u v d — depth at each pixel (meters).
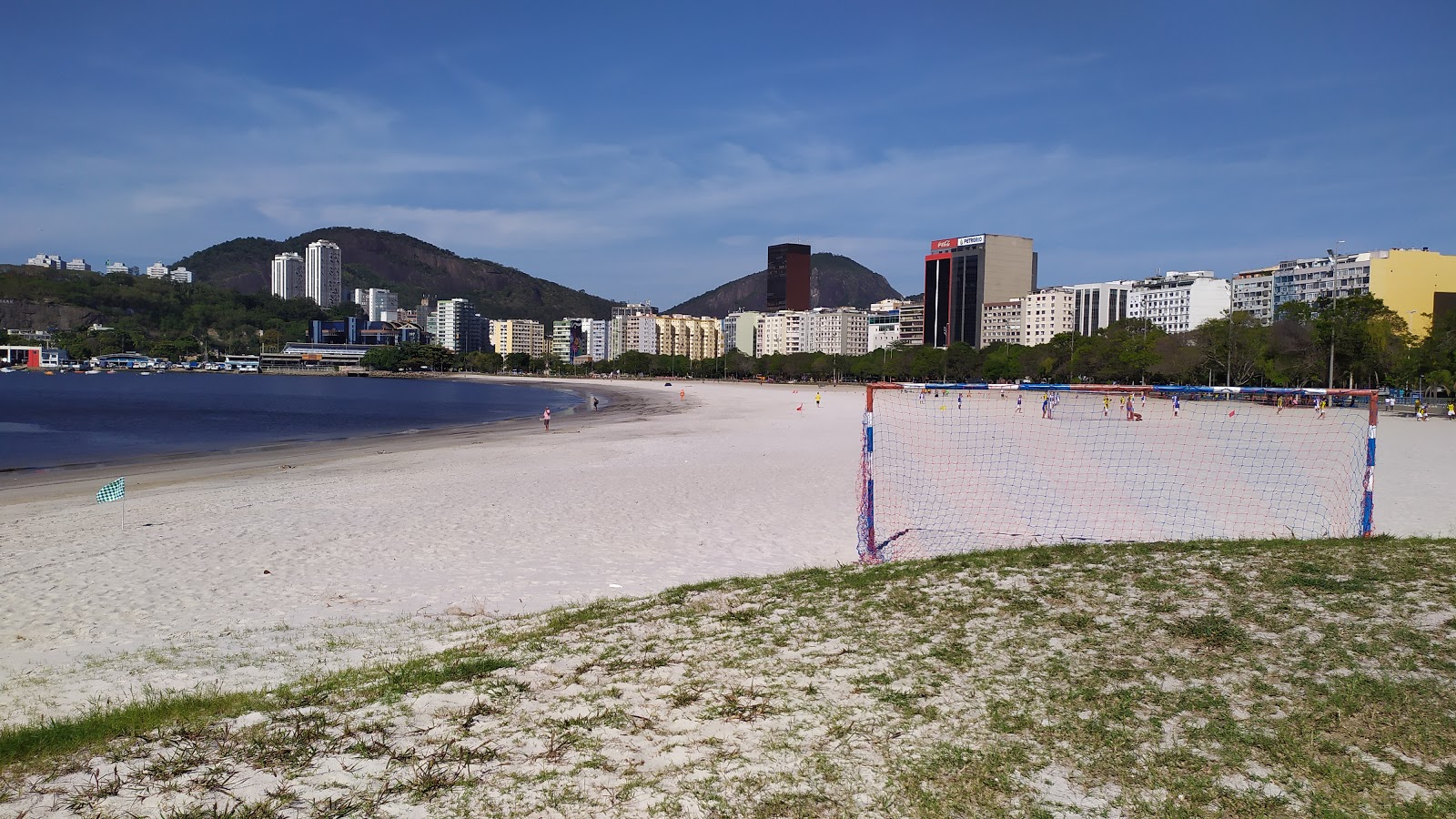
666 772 5.64
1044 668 7.20
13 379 164.00
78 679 8.70
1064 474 26.23
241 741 6.32
